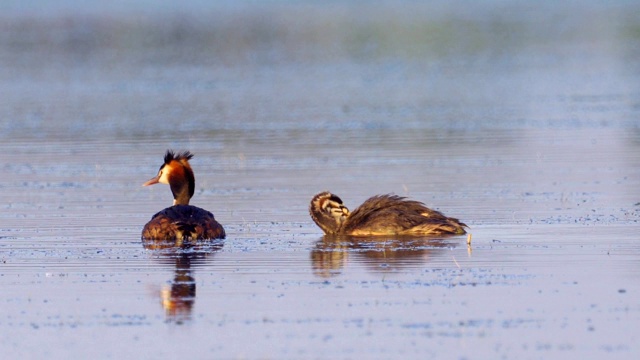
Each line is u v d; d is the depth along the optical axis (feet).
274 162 115.65
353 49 286.66
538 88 192.95
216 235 76.59
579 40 296.51
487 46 286.25
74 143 133.49
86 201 93.81
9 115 164.35
